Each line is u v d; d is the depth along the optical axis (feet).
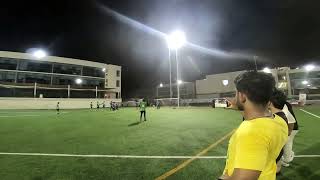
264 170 5.26
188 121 57.00
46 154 25.25
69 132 42.60
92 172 18.99
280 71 203.31
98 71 238.27
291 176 17.46
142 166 20.40
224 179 5.16
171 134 37.58
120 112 105.70
